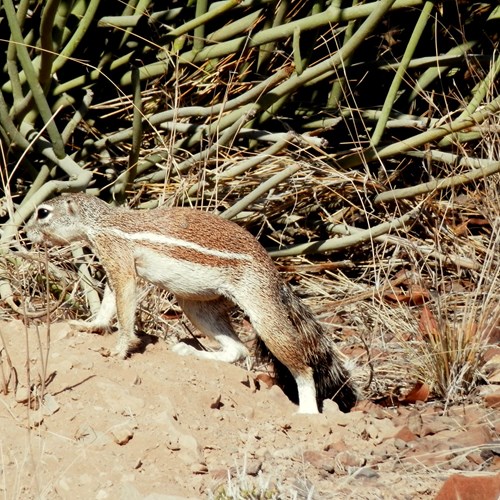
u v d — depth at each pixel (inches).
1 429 287.0
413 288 466.0
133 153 452.1
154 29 486.3
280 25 472.4
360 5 437.4
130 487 264.8
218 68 496.7
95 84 488.1
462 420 350.9
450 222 494.3
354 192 490.6
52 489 267.9
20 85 446.3
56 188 428.8
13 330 335.6
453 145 492.4
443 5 524.4
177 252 340.2
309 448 312.8
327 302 471.8
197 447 292.5
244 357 362.6
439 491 276.7
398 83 457.7
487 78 465.4
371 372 377.4
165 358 339.0
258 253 345.7
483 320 398.9
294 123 509.4
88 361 320.2
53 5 409.1
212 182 467.2
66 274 431.2
